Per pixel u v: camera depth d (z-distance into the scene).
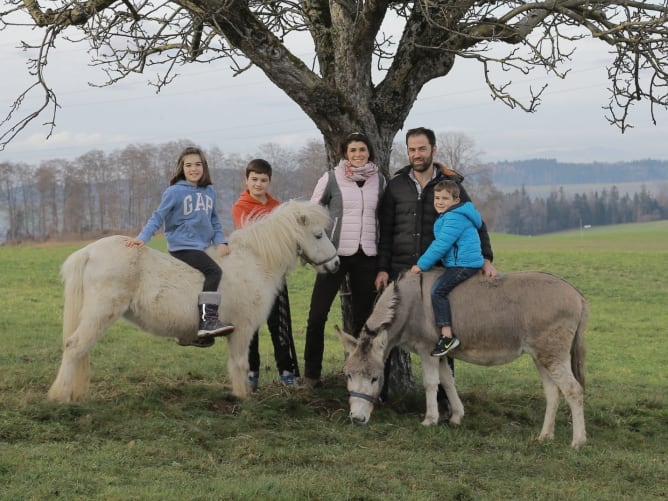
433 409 7.62
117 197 86.25
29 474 5.33
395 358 8.67
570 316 7.32
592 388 11.55
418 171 7.83
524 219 148.50
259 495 5.18
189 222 7.55
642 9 7.97
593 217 151.00
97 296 7.12
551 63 7.43
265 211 8.61
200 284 7.42
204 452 6.23
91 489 5.18
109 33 8.05
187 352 12.46
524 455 6.89
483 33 8.11
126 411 7.07
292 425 7.20
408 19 8.57
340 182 7.98
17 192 86.00
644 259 36.62
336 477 5.75
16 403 7.12
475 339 7.42
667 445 7.82
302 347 14.49
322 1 8.85
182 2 7.66
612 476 6.36
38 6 7.97
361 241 7.95
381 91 8.58
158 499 4.98
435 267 7.77
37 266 29.12
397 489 5.62
